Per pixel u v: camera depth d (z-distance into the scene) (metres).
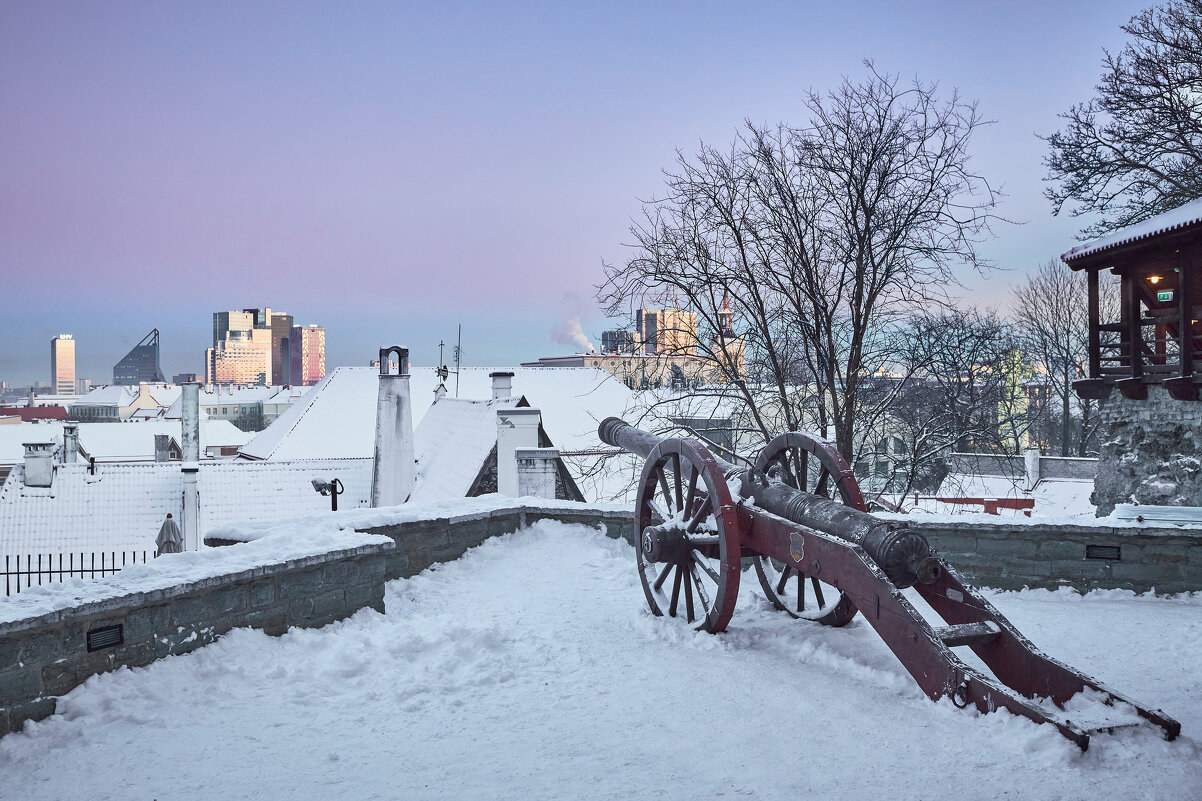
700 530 6.63
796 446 6.88
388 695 5.27
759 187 14.88
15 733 4.50
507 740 4.59
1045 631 6.61
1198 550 7.49
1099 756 4.14
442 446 24.06
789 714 4.89
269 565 5.95
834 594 7.31
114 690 4.92
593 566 8.56
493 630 6.27
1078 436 40.78
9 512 25.48
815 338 14.40
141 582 5.33
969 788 3.89
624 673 5.66
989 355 18.41
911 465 16.02
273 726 4.78
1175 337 14.91
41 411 141.62
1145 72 19.19
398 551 7.98
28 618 4.57
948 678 4.87
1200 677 5.56
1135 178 19.62
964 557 7.91
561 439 39.66
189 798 3.90
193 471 26.23
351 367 47.22
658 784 4.02
